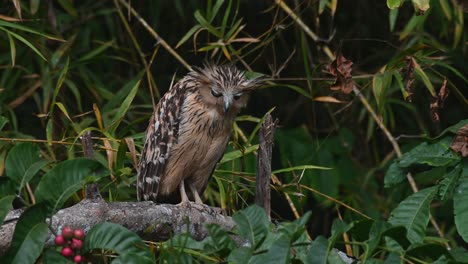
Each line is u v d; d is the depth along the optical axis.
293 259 5.97
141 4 12.23
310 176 11.47
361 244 6.11
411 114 12.59
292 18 11.61
